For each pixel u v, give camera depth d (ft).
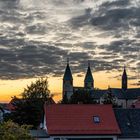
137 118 222.69
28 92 362.53
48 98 367.86
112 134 208.85
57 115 214.48
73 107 220.43
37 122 264.93
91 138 207.72
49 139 202.90
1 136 122.62
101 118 216.54
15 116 267.39
